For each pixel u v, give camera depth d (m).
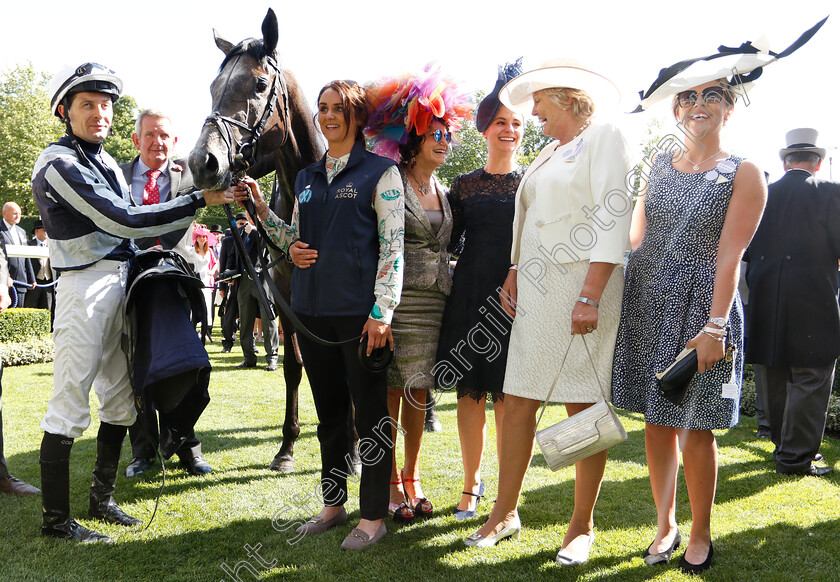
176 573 2.25
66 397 2.48
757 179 2.12
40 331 8.06
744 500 3.01
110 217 2.35
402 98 2.69
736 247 2.10
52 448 2.47
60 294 2.52
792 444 3.41
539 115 2.47
